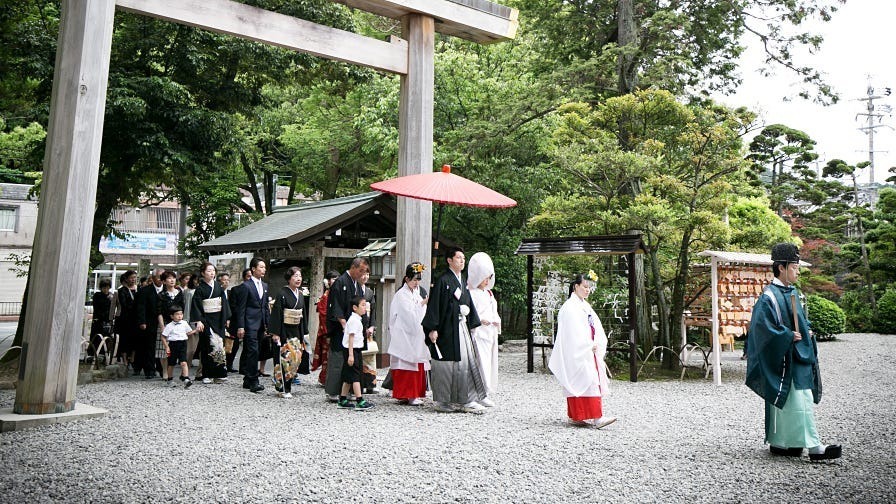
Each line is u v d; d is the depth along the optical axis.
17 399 5.73
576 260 11.71
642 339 11.59
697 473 4.29
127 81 10.41
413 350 7.00
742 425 6.11
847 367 11.38
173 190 18.41
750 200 15.29
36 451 4.67
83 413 5.89
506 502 3.63
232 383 8.65
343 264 14.77
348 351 6.66
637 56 13.04
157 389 7.93
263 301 8.30
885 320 20.81
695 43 14.62
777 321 4.78
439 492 3.79
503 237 16.06
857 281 25.05
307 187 23.95
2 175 29.16
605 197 11.35
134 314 9.06
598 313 11.12
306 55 12.72
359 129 19.39
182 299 8.96
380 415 6.38
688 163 10.91
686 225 10.13
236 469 4.22
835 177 26.78
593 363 5.95
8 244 27.20
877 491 3.91
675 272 12.20
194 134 11.27
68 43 5.91
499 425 5.95
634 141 11.53
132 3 6.60
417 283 7.20
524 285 15.93
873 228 24.27
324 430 5.55
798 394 4.71
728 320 9.41
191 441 5.04
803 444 4.66
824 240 25.86
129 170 11.62
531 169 15.12
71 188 5.81
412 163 8.41
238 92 12.67
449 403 6.62
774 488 3.95
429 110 8.57
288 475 4.09
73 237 5.84
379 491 3.79
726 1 13.66
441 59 15.66
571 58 15.89
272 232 12.31
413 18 8.55
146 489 3.78
